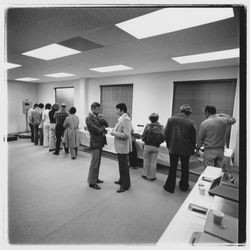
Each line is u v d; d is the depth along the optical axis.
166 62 3.42
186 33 2.03
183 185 2.75
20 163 3.93
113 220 2.01
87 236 1.75
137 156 3.85
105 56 3.12
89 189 2.75
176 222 1.04
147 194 2.64
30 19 1.75
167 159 3.49
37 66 4.14
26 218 2.00
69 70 4.62
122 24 1.85
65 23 1.85
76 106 6.70
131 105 5.16
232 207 1.15
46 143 5.43
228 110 3.58
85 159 4.31
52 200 2.41
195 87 3.96
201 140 2.63
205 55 2.88
